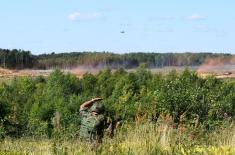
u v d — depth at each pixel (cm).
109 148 1509
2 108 3203
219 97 2978
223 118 2580
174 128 1827
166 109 2731
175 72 4612
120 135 1678
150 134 1614
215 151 1548
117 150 1488
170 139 1619
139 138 1608
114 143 1548
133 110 2984
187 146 1570
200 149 1577
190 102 2756
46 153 1507
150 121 1812
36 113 3338
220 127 2256
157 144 1542
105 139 1627
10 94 4397
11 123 3062
